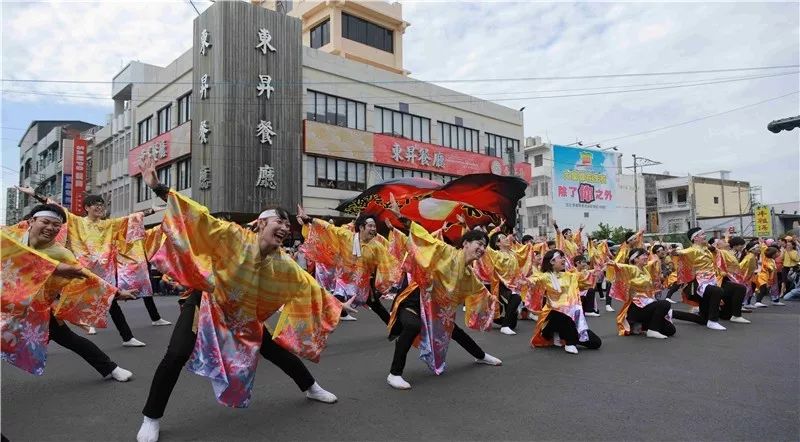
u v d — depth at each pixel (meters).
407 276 5.47
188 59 21.58
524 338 7.55
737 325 8.74
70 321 4.87
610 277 7.82
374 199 12.46
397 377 4.80
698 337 7.54
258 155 19.89
